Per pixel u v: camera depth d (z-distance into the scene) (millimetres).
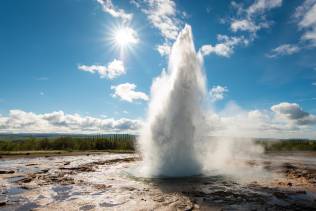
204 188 19656
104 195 17453
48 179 23453
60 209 14312
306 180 23125
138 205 14945
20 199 16469
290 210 14352
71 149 78000
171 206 14672
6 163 38125
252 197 17000
